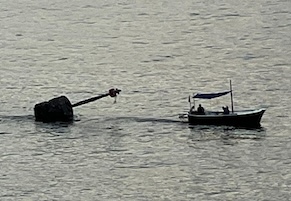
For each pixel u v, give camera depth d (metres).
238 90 146.00
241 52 170.50
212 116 126.88
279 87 146.75
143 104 139.50
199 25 195.38
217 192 106.44
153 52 173.88
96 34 191.00
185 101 141.00
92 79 155.38
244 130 125.69
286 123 128.75
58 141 123.38
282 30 186.75
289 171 111.81
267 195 105.62
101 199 104.94
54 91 148.62
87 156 117.94
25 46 181.25
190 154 117.81
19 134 126.12
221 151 118.62
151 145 121.25
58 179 110.50
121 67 163.00
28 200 104.81
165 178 110.44
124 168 113.62
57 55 173.12
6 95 146.00
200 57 168.50
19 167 114.44
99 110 136.62
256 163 114.50
